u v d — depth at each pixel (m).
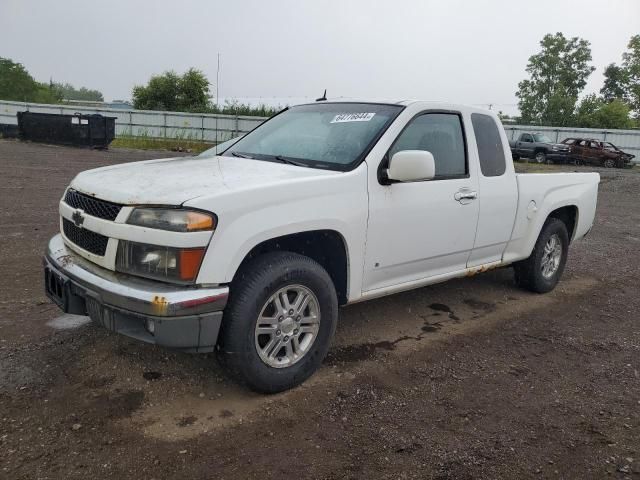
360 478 2.74
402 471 2.81
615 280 6.68
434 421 3.29
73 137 24.27
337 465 2.83
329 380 3.70
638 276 6.92
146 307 2.91
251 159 4.10
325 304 3.57
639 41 57.28
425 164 3.67
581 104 56.12
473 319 5.05
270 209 3.24
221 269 3.03
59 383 3.43
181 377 3.59
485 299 5.64
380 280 4.05
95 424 3.04
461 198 4.45
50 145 24.66
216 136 35.66
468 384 3.79
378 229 3.85
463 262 4.76
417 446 3.03
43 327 4.23
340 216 3.58
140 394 3.37
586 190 6.11
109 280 3.08
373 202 3.79
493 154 4.91
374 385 3.67
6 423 2.99
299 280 3.41
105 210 3.22
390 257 4.01
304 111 4.75
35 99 79.38
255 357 3.28
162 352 3.89
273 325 3.37
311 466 2.80
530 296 5.83
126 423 3.07
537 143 32.12
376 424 3.22
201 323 3.00
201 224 2.96
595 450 3.10
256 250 3.41
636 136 35.59
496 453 3.01
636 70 57.53
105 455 2.79
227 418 3.18
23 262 5.92
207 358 3.86
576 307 5.57
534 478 2.82
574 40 57.53
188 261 2.96
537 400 3.63
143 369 3.66
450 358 4.18
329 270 3.88
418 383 3.75
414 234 4.12
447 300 5.53
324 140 4.13
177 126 37.34
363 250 3.80
